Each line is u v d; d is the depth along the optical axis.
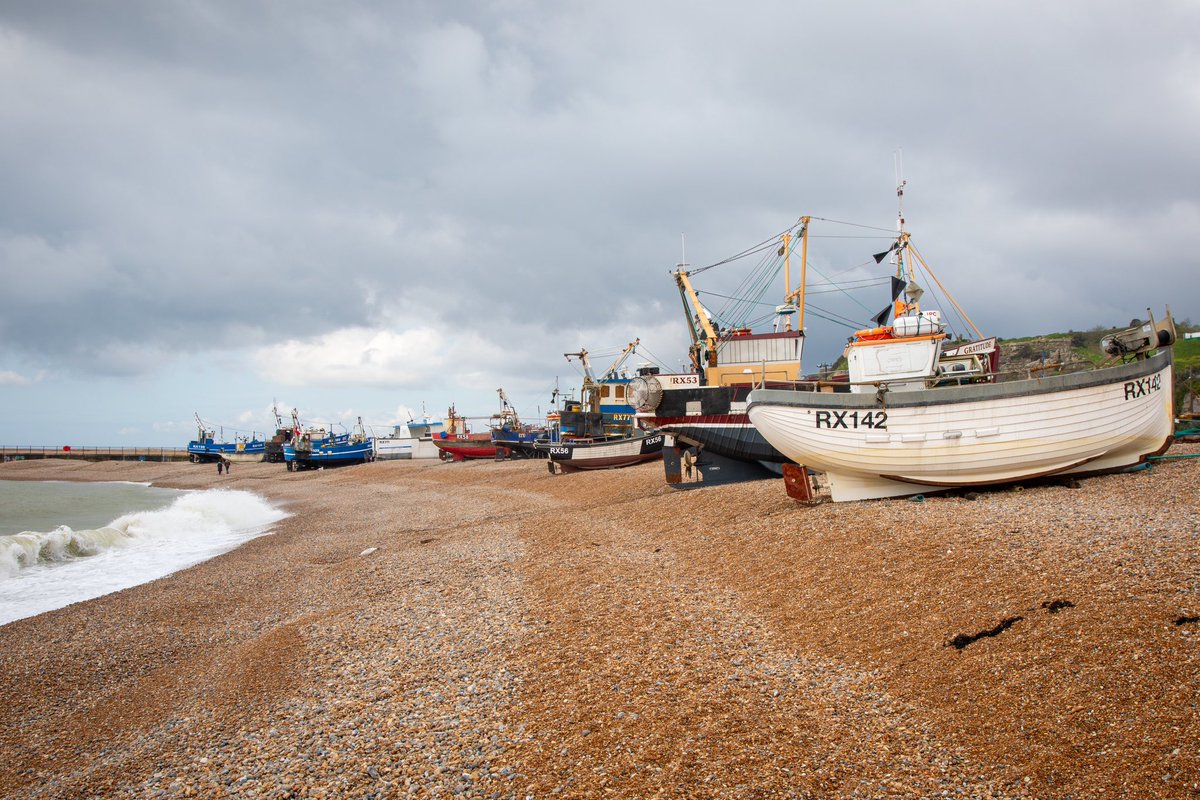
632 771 7.47
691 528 20.30
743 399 29.05
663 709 8.84
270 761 9.09
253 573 24.64
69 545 32.12
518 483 50.66
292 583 21.98
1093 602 8.98
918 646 9.24
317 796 7.97
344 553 27.70
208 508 48.88
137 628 17.84
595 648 11.34
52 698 13.31
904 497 18.31
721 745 7.77
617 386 58.09
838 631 10.43
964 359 22.34
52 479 115.38
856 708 8.20
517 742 8.55
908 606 10.52
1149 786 5.71
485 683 10.62
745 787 6.89
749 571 14.40
